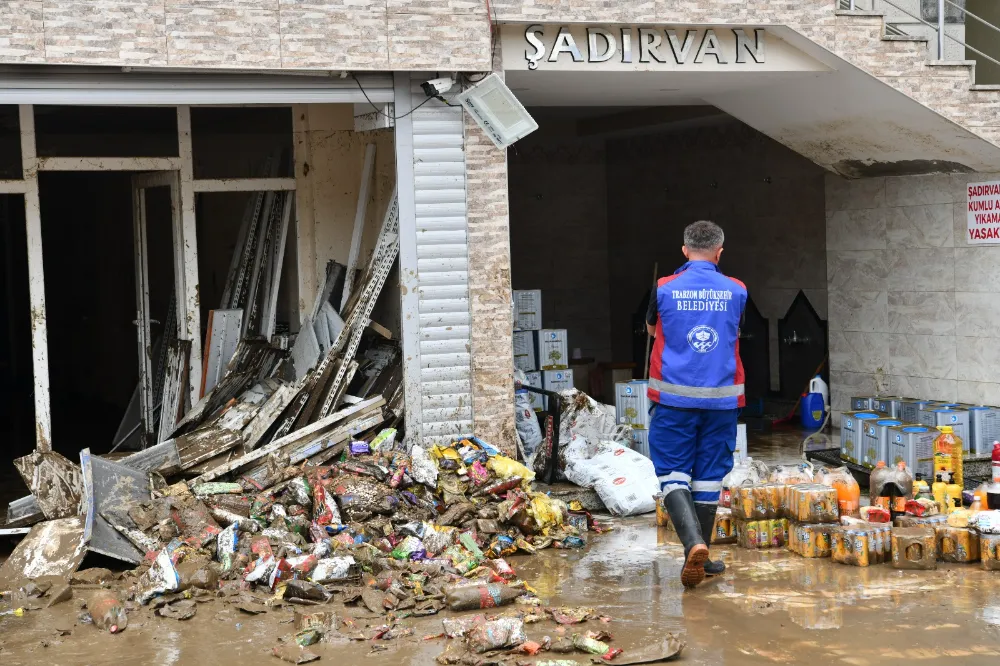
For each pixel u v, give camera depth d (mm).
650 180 15500
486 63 8477
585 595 6527
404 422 8828
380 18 8219
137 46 7703
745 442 9586
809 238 13008
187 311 10094
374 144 10125
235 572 6828
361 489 7707
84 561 7332
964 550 7027
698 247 6766
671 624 5945
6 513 8766
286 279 10664
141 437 10852
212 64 7875
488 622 5703
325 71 8258
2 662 5621
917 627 5809
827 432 11820
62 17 7527
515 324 10500
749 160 13836
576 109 14273
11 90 7602
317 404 8969
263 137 10203
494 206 8703
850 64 9391
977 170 10242
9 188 9156
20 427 13305
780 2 9156
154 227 12109
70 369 16344
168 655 5664
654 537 7863
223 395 9688
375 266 9188
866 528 7133
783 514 7535
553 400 9156
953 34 11492
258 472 8258
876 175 11273
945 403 10344
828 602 6273
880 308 11383
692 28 9164
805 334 13086
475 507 7848
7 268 16500
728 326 6621
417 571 6820
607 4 8766
